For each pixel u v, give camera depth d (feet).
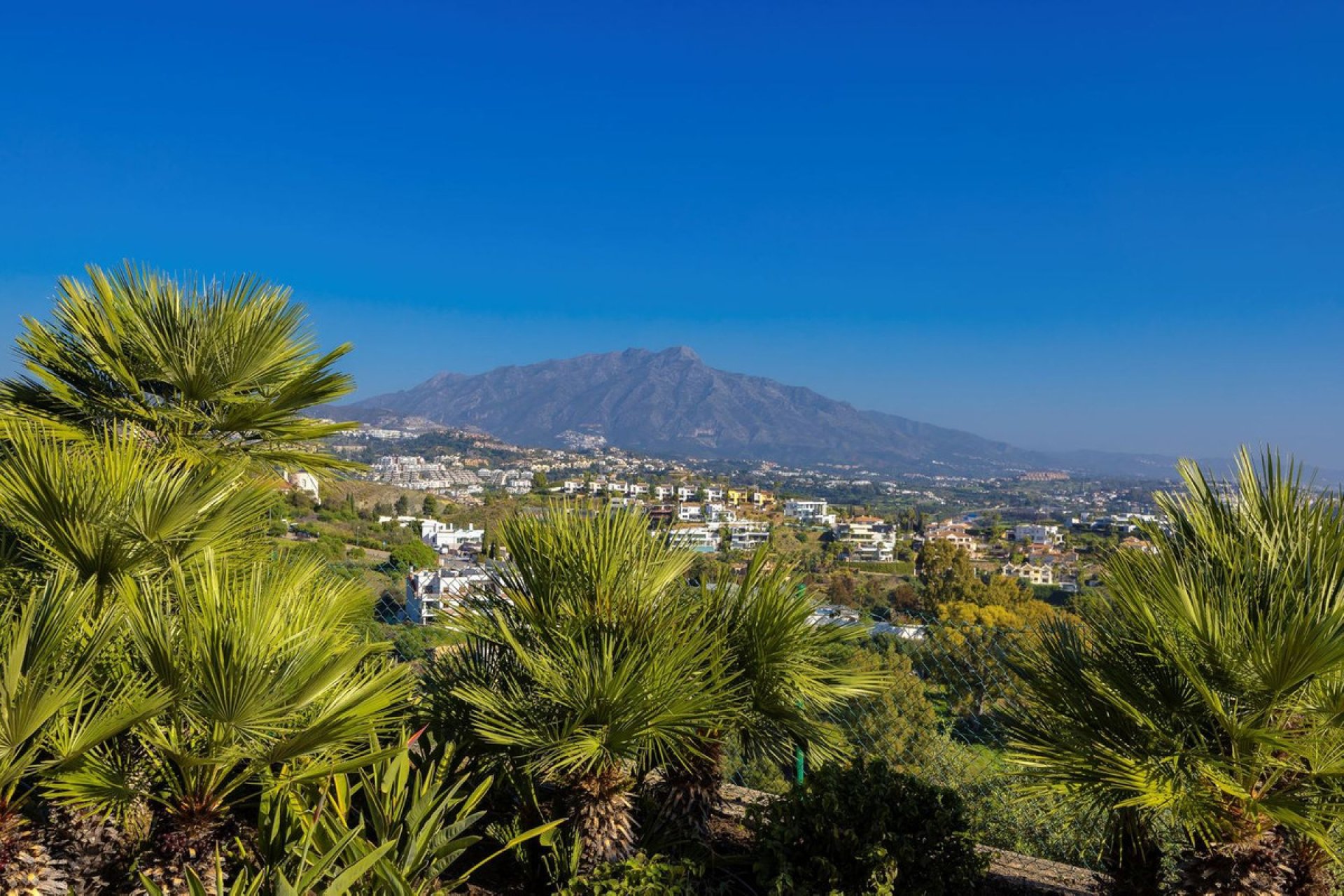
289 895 7.77
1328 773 8.00
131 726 9.02
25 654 8.61
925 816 11.09
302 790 10.57
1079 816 9.85
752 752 12.19
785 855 10.82
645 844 11.58
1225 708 8.92
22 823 8.87
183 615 9.77
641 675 10.46
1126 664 9.51
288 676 9.20
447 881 11.02
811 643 12.04
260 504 11.97
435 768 11.50
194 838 9.27
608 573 11.96
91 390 12.96
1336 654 7.63
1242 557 9.24
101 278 13.17
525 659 10.90
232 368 13.21
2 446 11.27
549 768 10.63
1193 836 9.09
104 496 10.26
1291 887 8.64
